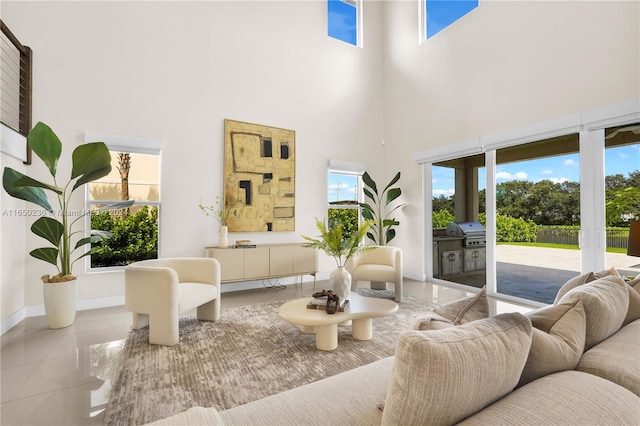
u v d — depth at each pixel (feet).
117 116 12.97
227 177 15.28
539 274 12.88
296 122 17.40
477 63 15.10
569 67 11.85
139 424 5.41
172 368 7.42
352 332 9.40
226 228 14.48
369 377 4.26
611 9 10.80
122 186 13.39
